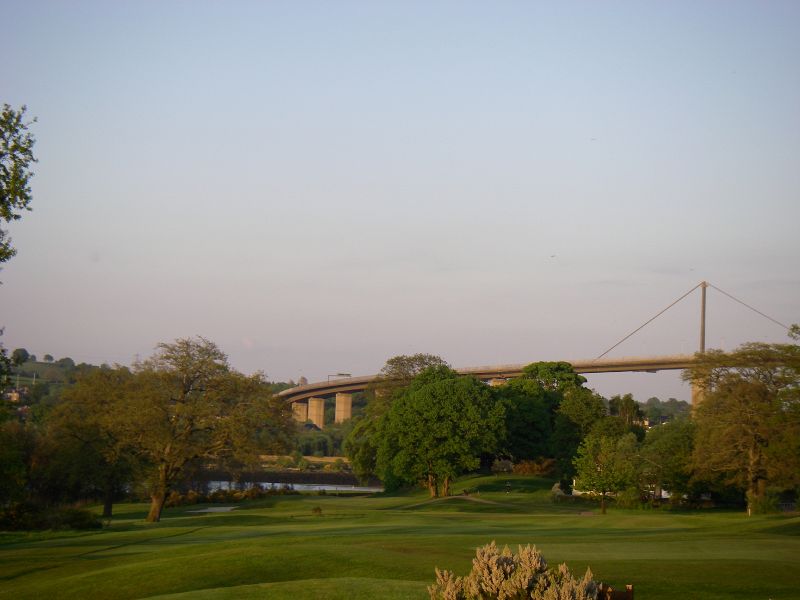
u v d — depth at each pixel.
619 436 105.25
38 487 75.44
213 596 21.53
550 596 14.05
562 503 89.94
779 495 78.94
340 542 35.59
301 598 20.95
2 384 33.88
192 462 70.19
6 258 29.16
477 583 15.08
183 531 49.19
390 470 106.44
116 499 84.69
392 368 130.50
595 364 173.00
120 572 29.39
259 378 71.19
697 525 55.38
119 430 67.25
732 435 71.56
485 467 129.38
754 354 72.50
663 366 166.25
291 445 72.69
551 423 122.62
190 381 69.38
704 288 149.00
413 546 33.34
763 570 26.39
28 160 28.95
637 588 23.48
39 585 29.03
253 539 38.91
